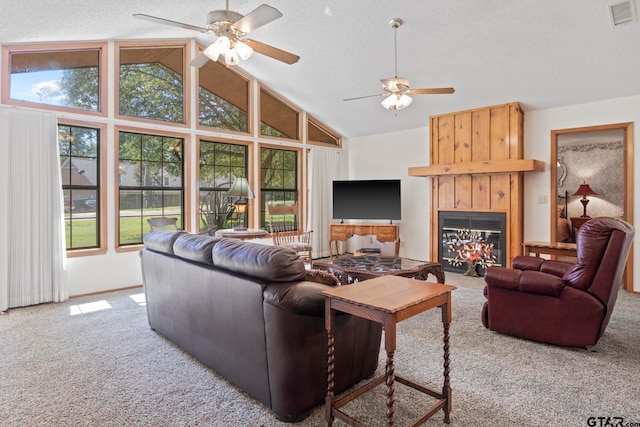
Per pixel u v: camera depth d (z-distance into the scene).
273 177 6.26
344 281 3.77
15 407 1.95
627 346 2.75
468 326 3.19
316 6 3.80
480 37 3.86
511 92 4.69
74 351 2.68
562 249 3.77
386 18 3.83
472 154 5.23
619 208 5.86
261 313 1.88
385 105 3.86
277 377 1.83
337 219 6.59
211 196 5.46
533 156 4.99
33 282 3.86
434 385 2.18
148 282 3.08
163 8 3.75
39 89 4.04
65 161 4.21
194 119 5.16
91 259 4.33
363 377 2.23
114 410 1.92
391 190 6.10
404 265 3.77
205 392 2.12
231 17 2.68
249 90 5.81
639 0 3.07
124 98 4.65
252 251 2.00
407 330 3.10
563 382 2.21
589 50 3.74
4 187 3.66
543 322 2.79
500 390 2.12
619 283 2.79
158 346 2.78
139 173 4.77
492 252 5.05
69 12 3.45
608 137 5.86
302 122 6.53
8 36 3.63
